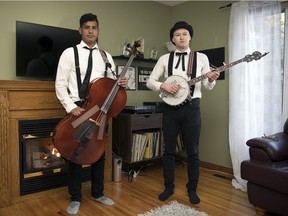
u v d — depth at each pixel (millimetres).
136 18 3283
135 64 3309
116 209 2021
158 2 3516
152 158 2975
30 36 2363
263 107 2592
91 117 1813
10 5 2365
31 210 2008
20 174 2176
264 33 2564
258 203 1943
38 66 2422
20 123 2158
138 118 2795
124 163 3072
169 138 2178
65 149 1769
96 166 2096
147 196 2287
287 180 1713
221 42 3045
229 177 2854
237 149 2721
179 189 2457
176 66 2117
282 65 2555
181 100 2008
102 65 2029
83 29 1961
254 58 1997
